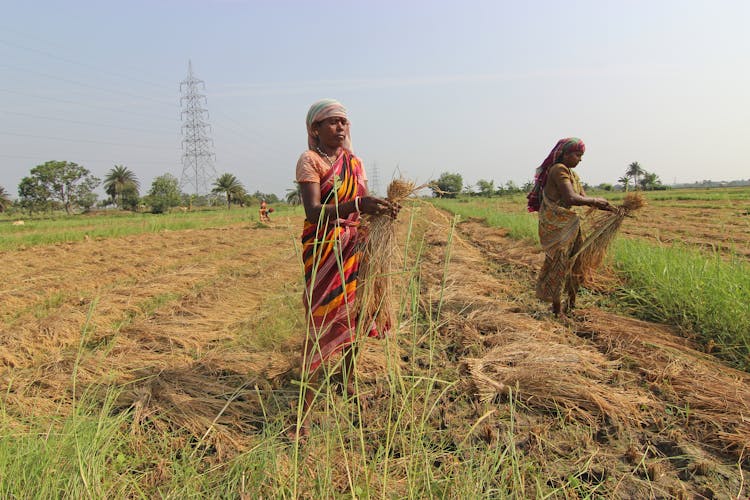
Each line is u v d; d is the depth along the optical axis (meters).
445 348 3.92
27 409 2.84
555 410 2.77
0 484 1.76
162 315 5.19
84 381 3.32
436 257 9.05
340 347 2.58
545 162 4.73
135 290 6.48
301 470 2.03
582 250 4.59
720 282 4.19
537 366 3.22
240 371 3.45
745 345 3.48
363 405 2.78
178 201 74.06
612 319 4.43
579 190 4.73
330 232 2.47
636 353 3.61
